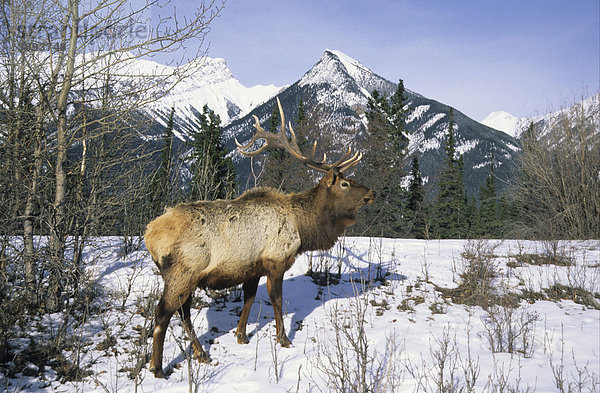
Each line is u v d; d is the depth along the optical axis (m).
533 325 6.90
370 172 29.34
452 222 38.16
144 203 9.09
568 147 18.45
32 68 5.87
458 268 9.95
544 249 11.92
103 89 6.66
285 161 24.80
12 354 4.88
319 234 6.19
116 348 5.35
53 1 6.00
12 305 5.64
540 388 4.72
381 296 8.05
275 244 5.70
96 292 6.80
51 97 5.99
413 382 4.70
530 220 19.67
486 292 8.09
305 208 6.09
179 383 4.59
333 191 6.28
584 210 16.88
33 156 5.84
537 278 9.41
